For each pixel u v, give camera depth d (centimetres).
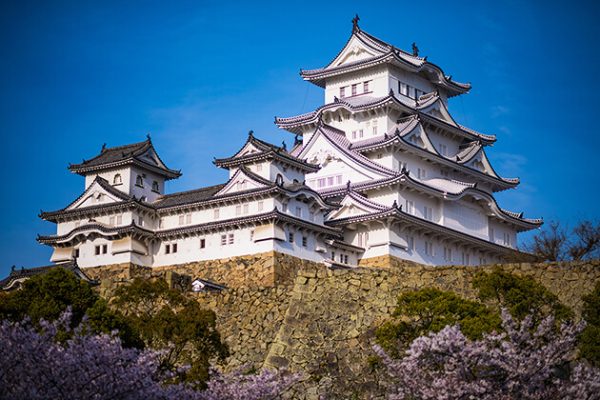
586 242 10575
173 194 10219
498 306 6281
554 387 5191
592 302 6169
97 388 4741
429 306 6091
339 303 7044
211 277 9425
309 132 11769
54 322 4953
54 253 10100
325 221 10231
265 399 5788
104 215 9994
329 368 6669
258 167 9712
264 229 9269
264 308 7238
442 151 11894
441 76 12231
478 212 11438
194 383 5672
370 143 10981
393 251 10056
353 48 11869
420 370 5222
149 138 10375
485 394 5078
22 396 4556
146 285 6988
